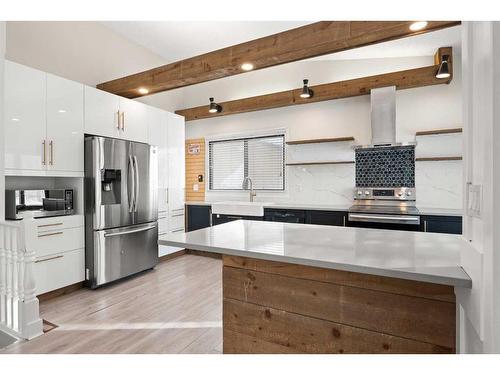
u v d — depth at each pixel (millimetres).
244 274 1525
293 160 4586
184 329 2324
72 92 3117
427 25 2094
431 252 1242
